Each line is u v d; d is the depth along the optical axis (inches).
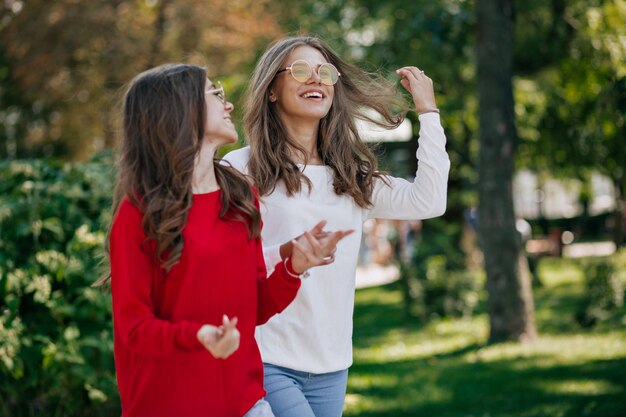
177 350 83.9
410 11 425.1
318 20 459.5
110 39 560.4
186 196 91.1
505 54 357.7
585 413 237.8
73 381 199.3
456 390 282.5
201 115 93.3
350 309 125.5
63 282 201.3
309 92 125.9
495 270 369.7
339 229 125.6
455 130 534.3
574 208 1298.0
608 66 406.6
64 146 621.0
